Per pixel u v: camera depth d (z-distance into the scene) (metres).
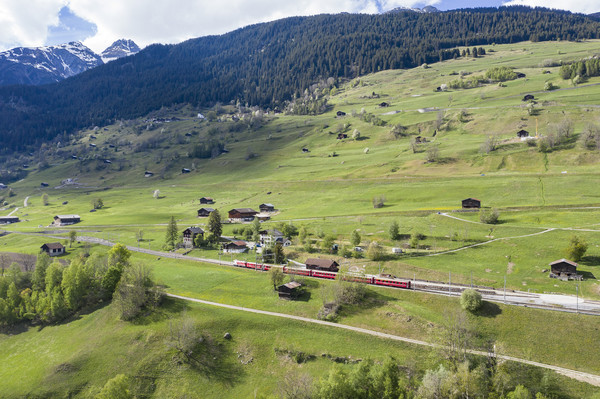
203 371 94.25
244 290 124.50
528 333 88.38
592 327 86.19
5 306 124.19
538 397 69.06
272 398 75.00
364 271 130.88
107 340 105.75
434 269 125.25
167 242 183.88
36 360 105.19
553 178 191.25
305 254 152.25
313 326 100.88
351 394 75.25
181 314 111.31
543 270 114.50
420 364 84.31
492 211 156.62
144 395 90.94
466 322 90.62
